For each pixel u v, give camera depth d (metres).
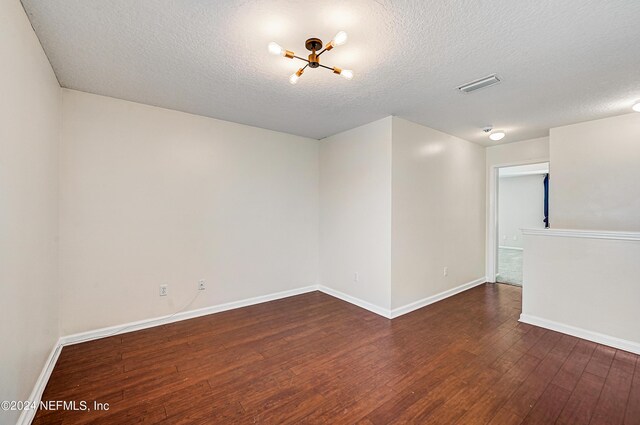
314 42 1.91
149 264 3.07
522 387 2.03
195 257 3.38
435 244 4.00
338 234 4.17
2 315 1.38
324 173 4.45
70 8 1.61
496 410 1.79
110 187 2.86
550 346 2.64
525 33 1.84
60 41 1.93
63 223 2.62
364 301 3.72
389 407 1.82
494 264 5.04
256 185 3.88
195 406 1.82
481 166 4.96
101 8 1.61
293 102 3.00
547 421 1.70
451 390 1.99
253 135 3.85
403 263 3.53
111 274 2.86
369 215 3.66
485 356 2.46
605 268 2.70
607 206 3.49
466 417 1.73
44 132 2.11
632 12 1.62
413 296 3.66
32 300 1.83
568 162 3.78
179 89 2.69
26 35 1.68
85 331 2.73
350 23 1.75
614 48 2.00
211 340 2.76
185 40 1.93
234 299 3.69
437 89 2.68
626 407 1.82
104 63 2.22
